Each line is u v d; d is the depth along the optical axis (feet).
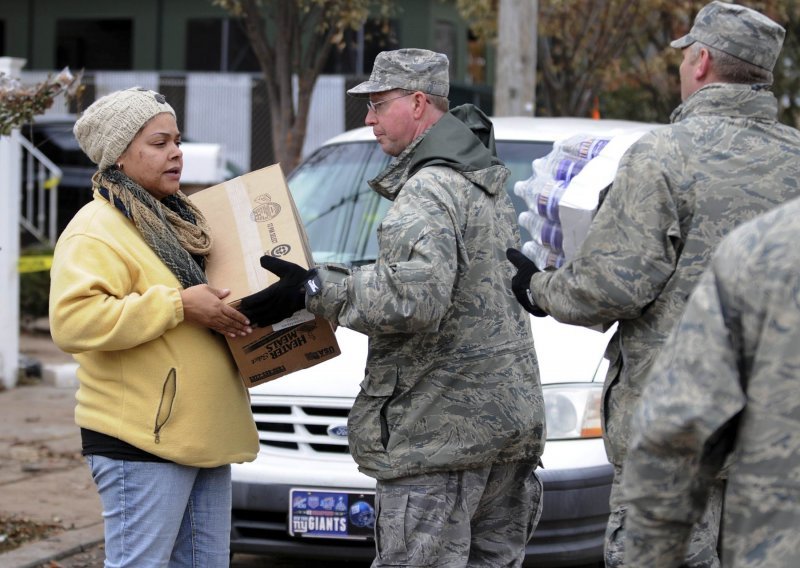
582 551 33.27
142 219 25.44
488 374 26.03
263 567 40.70
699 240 21.95
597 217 22.41
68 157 123.13
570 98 97.86
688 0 97.50
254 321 25.44
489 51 165.58
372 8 137.80
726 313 15.72
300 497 33.42
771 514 15.19
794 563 14.99
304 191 45.47
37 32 171.94
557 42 98.94
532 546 32.86
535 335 36.06
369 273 24.77
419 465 25.84
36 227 114.32
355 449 26.71
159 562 25.67
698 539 23.57
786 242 15.38
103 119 25.58
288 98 76.79
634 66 108.99
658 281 21.93
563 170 29.01
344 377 34.32
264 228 26.94
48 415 60.75
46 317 88.53
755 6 100.07
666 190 21.85
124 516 25.64
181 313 24.89
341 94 144.97
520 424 26.27
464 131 27.02
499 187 27.02
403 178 27.09
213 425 25.82
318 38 77.25
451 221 25.44
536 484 28.32
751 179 22.00
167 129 25.95
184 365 25.45
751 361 15.55
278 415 34.55
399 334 26.07
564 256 28.37
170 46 165.48
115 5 167.94
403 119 27.22
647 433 16.08
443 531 26.18
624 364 23.24
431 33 150.82
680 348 15.96
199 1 163.84
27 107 39.55
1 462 51.34
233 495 33.91
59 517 43.60
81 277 24.79
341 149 46.83
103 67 169.68
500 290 26.45
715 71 22.84
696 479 16.33
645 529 16.60
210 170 74.79
